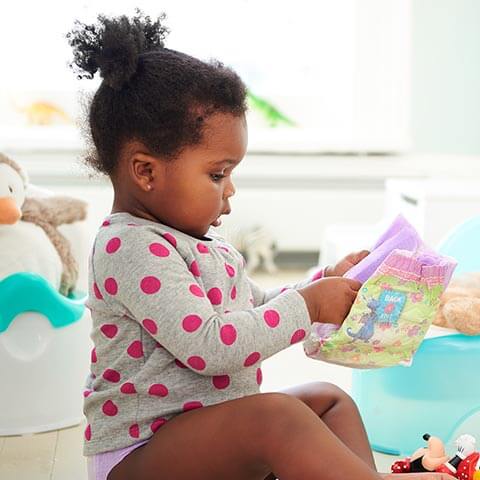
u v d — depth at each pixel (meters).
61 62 3.27
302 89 3.41
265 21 3.35
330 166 3.37
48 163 3.21
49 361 1.81
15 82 3.27
